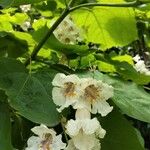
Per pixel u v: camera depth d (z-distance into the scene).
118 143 0.36
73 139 0.33
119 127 0.37
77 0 0.48
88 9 0.48
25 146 0.40
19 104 0.34
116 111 0.37
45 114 0.34
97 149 0.34
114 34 0.50
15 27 0.70
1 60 0.38
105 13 0.49
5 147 0.33
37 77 0.38
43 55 0.46
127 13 0.48
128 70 0.43
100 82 0.35
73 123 0.33
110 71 0.46
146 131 1.13
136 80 0.44
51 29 0.42
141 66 0.62
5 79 0.37
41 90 0.37
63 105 0.35
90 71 0.40
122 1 0.48
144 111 0.37
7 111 0.35
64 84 0.35
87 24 0.50
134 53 1.03
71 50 0.44
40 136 0.34
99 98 0.35
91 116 0.37
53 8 0.59
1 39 0.44
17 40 0.45
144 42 0.96
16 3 0.38
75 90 0.35
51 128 0.36
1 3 0.38
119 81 0.40
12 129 0.40
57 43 0.43
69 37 0.48
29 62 0.43
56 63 0.43
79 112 0.34
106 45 0.51
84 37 0.51
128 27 0.49
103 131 0.34
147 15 0.58
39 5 0.60
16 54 0.45
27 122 0.40
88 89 0.35
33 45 0.45
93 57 0.45
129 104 0.37
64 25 0.48
